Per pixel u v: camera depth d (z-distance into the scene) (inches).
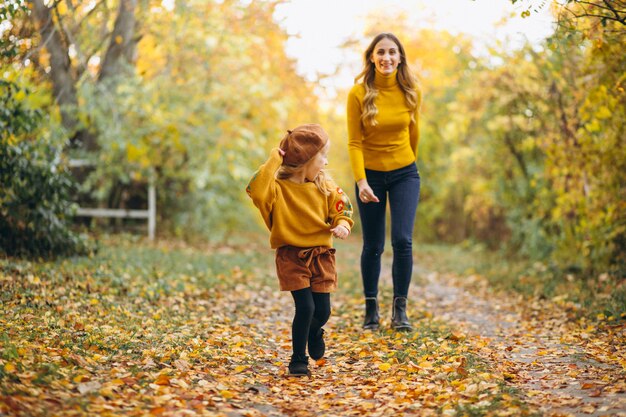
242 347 197.5
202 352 179.8
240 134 533.0
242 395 149.2
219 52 493.4
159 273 312.5
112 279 271.3
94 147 477.7
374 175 220.2
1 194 287.1
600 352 186.1
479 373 160.7
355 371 172.4
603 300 257.6
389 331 217.2
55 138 323.9
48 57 375.9
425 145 704.4
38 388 129.8
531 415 127.4
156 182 505.4
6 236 295.4
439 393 147.9
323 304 169.3
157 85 467.2
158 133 469.1
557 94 347.9
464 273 410.0
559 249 358.6
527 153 440.8
